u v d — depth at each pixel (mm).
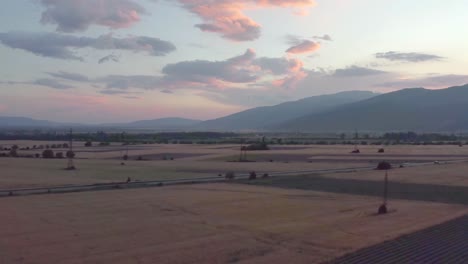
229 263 15492
